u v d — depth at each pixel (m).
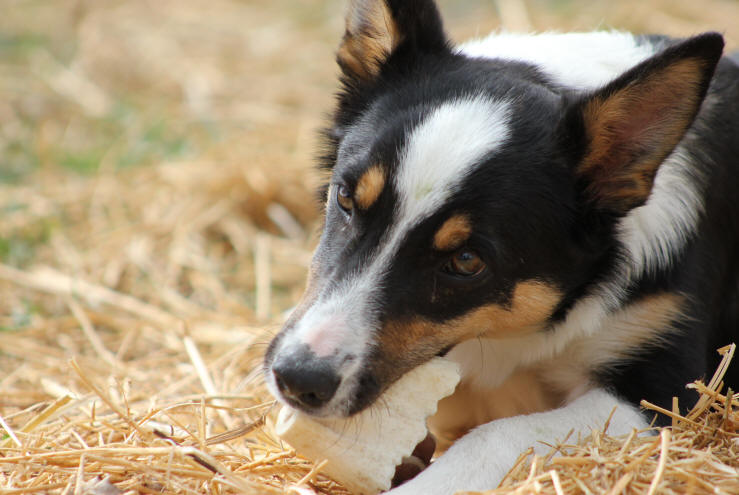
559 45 6.43
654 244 5.87
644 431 5.43
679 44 5.11
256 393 7.11
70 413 6.72
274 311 9.01
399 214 5.25
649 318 5.91
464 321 5.45
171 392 7.26
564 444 5.18
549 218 5.46
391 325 5.21
